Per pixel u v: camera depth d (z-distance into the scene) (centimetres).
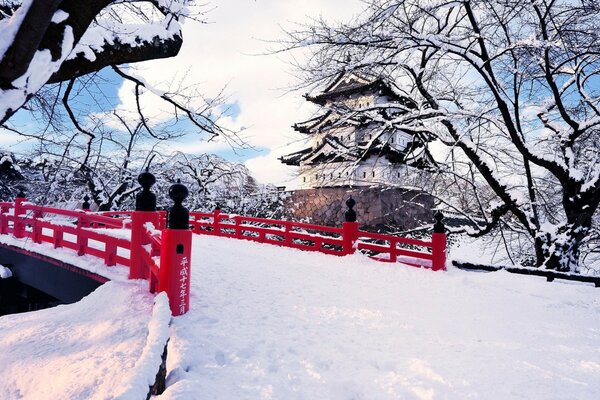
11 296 847
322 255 880
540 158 852
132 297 414
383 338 357
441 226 750
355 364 294
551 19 746
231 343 319
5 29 213
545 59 779
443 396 245
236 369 276
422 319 427
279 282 595
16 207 826
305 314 427
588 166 1041
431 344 344
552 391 254
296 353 311
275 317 407
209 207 2050
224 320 379
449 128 962
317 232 1819
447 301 522
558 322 438
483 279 646
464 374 278
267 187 2192
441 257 737
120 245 520
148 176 482
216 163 2206
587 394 252
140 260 473
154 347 212
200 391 236
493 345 345
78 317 400
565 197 852
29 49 218
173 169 2044
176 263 374
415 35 836
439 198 1065
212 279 577
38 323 395
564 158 934
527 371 287
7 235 845
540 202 1083
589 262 1268
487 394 249
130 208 1983
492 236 1269
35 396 265
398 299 523
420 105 1095
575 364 306
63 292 618
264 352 308
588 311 494
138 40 360
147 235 455
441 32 919
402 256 848
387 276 685
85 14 256
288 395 242
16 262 784
